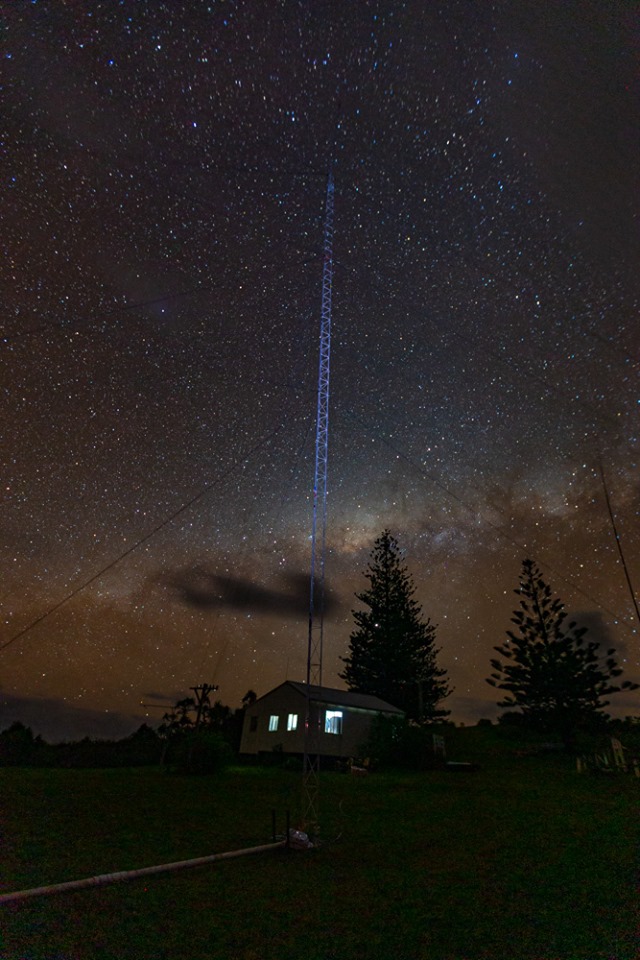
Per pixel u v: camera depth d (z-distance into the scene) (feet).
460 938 18.52
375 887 23.90
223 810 40.24
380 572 158.20
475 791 52.70
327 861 27.94
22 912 18.75
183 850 28.37
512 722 116.67
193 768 62.90
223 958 16.60
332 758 84.94
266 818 37.86
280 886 23.58
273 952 17.19
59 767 75.77
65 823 32.78
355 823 37.24
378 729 85.30
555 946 17.87
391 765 78.13
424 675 143.54
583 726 89.81
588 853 29.43
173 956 16.53
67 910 19.26
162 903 20.72
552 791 52.60
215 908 20.59
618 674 87.51
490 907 21.44
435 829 35.68
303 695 89.40
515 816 40.06
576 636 91.40
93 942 17.01
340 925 19.54
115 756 82.74
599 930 19.08
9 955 15.74
